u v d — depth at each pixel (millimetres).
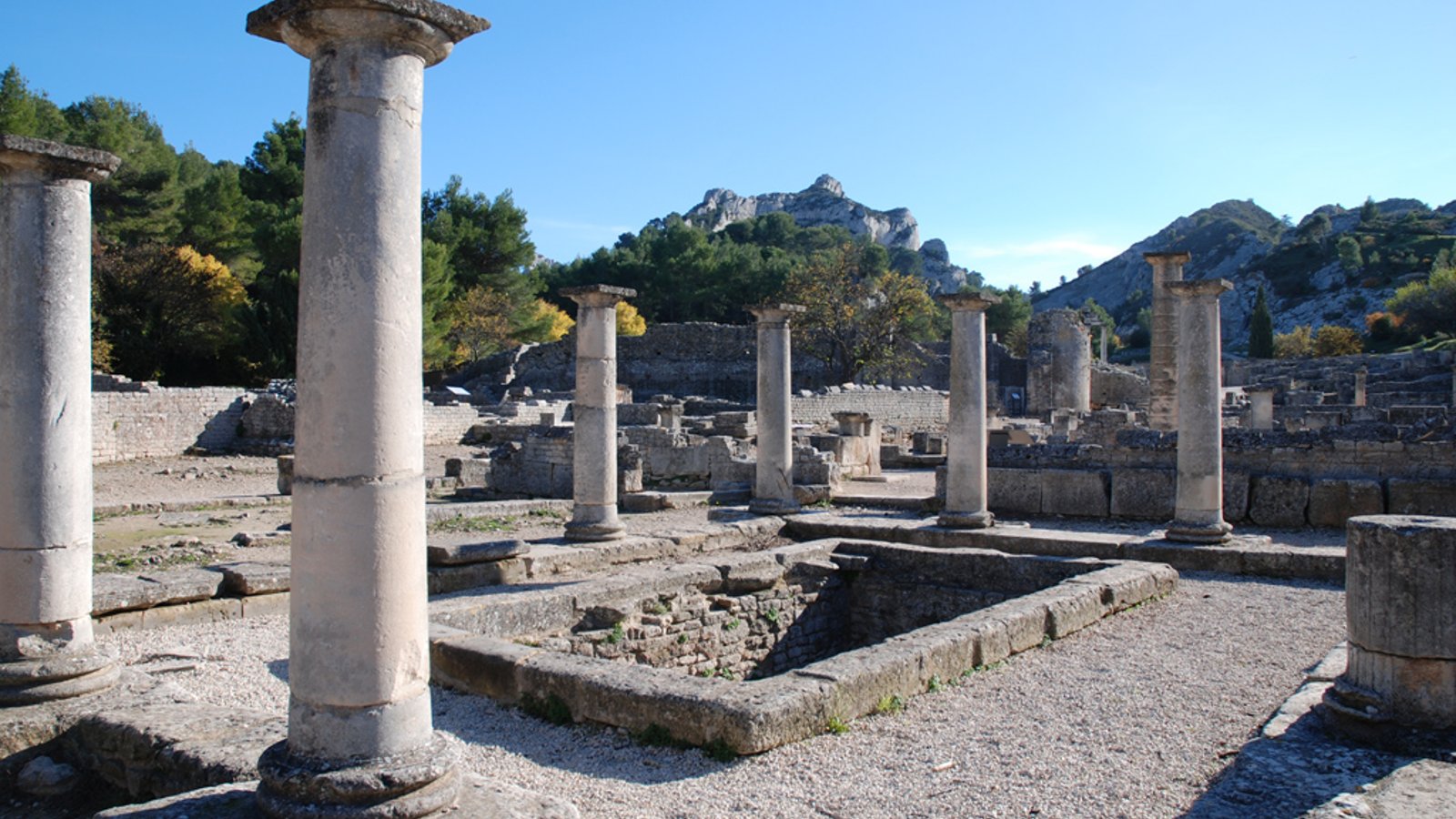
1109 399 62312
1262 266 134750
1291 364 65812
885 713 7656
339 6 4613
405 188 4832
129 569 12938
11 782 6543
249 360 48562
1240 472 17641
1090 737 7035
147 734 6273
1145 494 18000
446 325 53906
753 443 26875
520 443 26359
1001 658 9203
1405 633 6441
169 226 54625
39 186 7180
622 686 7352
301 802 4523
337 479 4641
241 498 21625
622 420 36656
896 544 15180
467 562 12453
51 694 7023
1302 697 7453
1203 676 8578
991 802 5859
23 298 7121
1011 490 19250
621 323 73125
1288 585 12539
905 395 49469
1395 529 6527
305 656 4668
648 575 12648
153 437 34219
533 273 72250
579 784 6277
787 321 19078
